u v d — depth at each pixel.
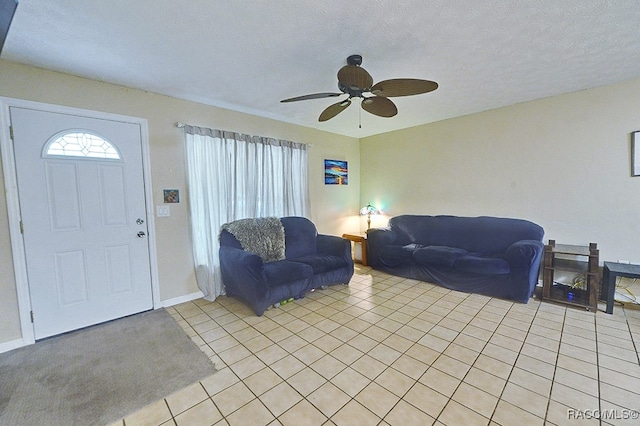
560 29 1.83
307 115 3.70
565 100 3.04
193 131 3.07
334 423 1.41
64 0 1.47
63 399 1.62
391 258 3.88
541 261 3.20
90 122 2.50
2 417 1.49
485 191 3.70
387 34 1.87
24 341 2.22
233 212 3.40
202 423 1.43
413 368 1.83
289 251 3.47
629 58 2.25
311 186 4.43
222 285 3.29
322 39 1.92
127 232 2.72
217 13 1.62
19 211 2.20
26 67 2.21
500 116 3.50
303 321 2.55
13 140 2.17
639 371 1.75
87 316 2.52
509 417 1.42
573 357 1.91
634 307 2.69
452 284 3.28
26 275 2.24
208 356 2.03
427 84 1.93
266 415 1.47
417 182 4.40
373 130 4.64
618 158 2.79
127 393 1.66
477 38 1.93
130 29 1.77
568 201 3.10
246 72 2.42
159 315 2.75
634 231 2.75
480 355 1.96
